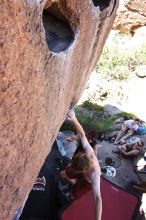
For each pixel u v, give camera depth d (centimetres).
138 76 1043
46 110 224
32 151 221
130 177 713
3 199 197
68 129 779
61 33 245
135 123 819
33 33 168
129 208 467
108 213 459
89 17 265
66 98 290
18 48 159
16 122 180
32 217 441
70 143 736
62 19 249
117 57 1084
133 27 1245
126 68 1056
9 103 167
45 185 452
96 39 328
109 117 874
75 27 246
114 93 973
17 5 149
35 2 162
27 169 222
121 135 805
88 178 430
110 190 478
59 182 480
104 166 723
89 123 823
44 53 187
